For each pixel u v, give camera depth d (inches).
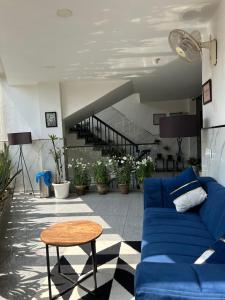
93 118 355.3
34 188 233.1
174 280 48.8
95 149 256.8
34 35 125.4
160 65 179.6
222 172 106.1
